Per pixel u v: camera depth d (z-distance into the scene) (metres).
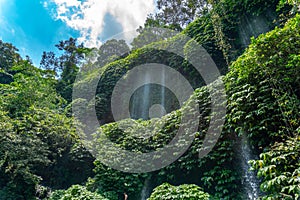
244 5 8.07
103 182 5.55
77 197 4.16
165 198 3.67
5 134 6.04
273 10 7.16
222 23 8.66
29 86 9.88
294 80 3.42
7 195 5.65
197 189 3.88
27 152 6.10
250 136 3.94
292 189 2.37
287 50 3.51
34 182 5.98
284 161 2.79
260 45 3.69
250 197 3.94
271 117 3.71
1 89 10.12
